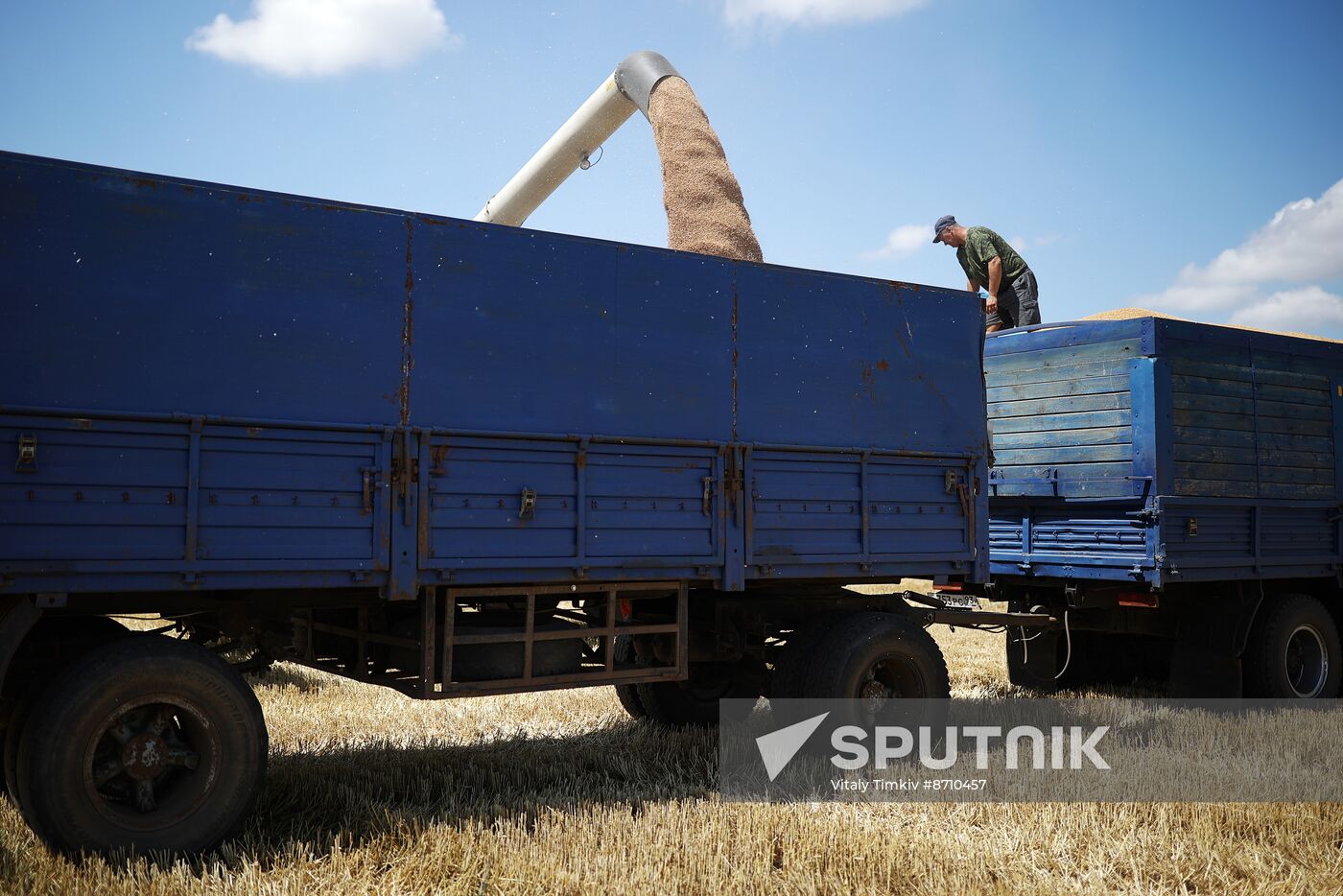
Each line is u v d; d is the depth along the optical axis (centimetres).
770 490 643
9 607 459
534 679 581
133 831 463
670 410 610
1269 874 464
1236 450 894
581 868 452
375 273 528
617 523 587
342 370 516
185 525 471
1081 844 502
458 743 721
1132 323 855
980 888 443
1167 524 832
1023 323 1060
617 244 599
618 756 676
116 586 457
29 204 453
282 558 491
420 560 526
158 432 470
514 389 561
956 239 1094
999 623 832
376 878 446
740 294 642
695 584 648
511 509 554
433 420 537
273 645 649
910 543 702
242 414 489
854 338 688
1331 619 969
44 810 446
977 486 741
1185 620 918
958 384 737
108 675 461
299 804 554
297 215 511
